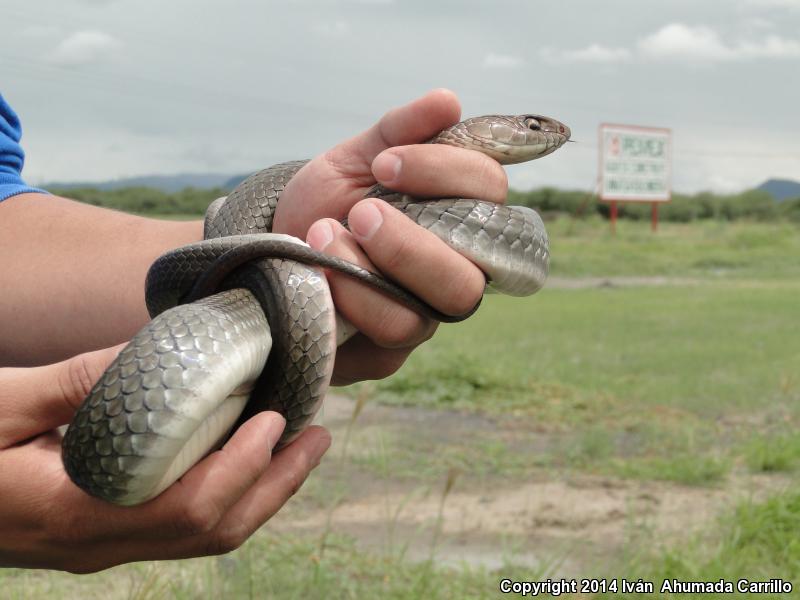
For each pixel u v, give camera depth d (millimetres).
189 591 689
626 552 812
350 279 387
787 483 1073
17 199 474
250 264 391
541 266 438
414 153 396
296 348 378
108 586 722
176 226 482
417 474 1121
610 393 1608
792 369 1788
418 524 944
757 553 835
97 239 466
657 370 1822
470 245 405
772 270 5242
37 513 325
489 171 406
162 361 319
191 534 328
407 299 391
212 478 323
